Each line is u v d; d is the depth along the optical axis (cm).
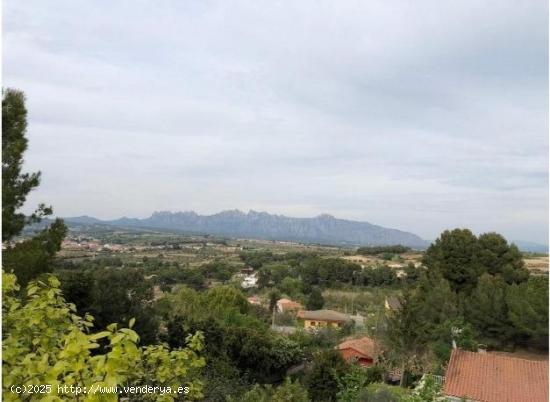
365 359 2812
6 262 1000
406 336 2008
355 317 4984
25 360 394
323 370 1931
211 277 8612
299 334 3316
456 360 1577
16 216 1125
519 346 2550
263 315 5109
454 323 2217
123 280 1783
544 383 1430
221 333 2317
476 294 2800
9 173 1078
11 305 493
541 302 2402
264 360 2447
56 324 496
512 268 3362
